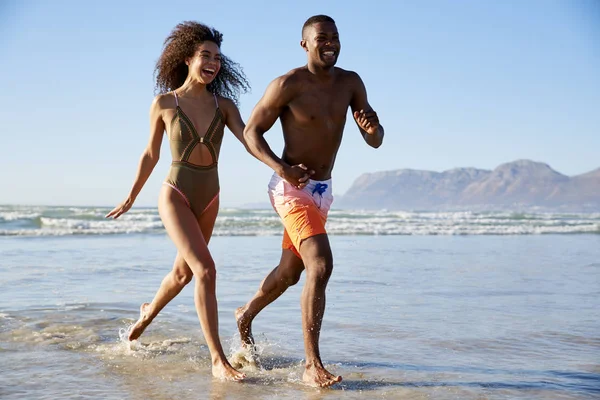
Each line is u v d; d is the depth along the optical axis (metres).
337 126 4.21
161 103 4.38
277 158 4.05
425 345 4.90
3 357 4.40
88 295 7.10
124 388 3.73
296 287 7.84
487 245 15.81
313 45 4.11
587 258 12.35
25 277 8.42
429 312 6.25
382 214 38.66
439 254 12.89
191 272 4.43
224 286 7.81
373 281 8.49
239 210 36.09
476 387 3.81
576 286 8.20
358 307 6.49
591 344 4.98
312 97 4.14
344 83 4.27
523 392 3.71
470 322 5.78
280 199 4.12
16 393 3.59
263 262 10.80
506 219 34.91
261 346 4.79
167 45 4.55
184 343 4.91
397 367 4.27
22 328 5.30
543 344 4.96
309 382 3.83
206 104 4.46
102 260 10.75
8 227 20.19
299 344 4.93
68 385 3.77
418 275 9.22
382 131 4.11
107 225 20.69
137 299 6.89
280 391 3.71
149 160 4.50
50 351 4.60
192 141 4.35
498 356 4.58
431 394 3.67
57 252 12.04
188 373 4.09
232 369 3.97
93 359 4.41
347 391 3.72
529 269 10.20
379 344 4.92
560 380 3.97
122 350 4.66
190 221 4.24
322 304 3.91
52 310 6.13
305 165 4.17
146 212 32.91
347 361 4.43
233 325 5.59
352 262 10.99
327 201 4.20
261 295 4.50
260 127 4.18
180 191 4.30
